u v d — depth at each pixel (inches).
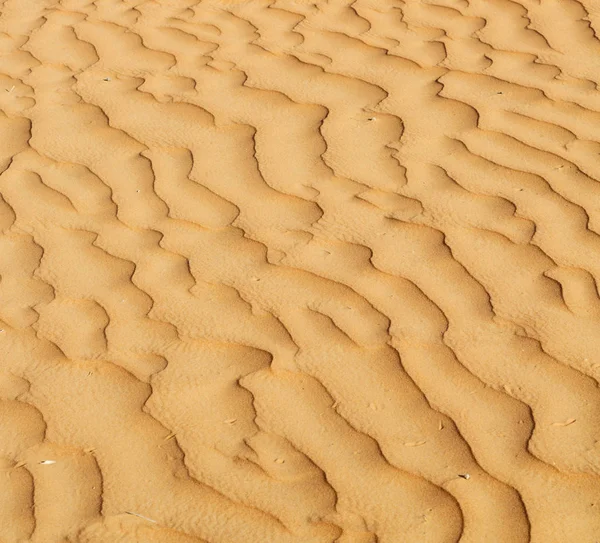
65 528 93.7
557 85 169.6
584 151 149.7
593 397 104.9
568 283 122.2
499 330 115.3
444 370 110.0
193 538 92.0
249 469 99.0
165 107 171.9
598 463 97.2
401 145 155.5
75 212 144.4
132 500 96.3
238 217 140.6
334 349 114.0
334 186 146.1
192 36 199.2
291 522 93.2
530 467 97.2
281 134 160.9
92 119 169.8
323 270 127.9
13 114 173.3
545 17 195.8
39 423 106.3
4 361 115.9
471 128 158.6
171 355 115.0
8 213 145.1
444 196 141.6
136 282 128.3
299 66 182.9
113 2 219.6
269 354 114.0
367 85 174.4
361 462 99.0
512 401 105.1
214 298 124.2
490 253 128.7
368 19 200.7
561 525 91.0
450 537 90.6
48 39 203.3
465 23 195.8
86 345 117.5
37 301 126.0
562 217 134.8
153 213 142.9
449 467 97.9
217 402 107.6
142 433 104.2
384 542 90.7
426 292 122.5
